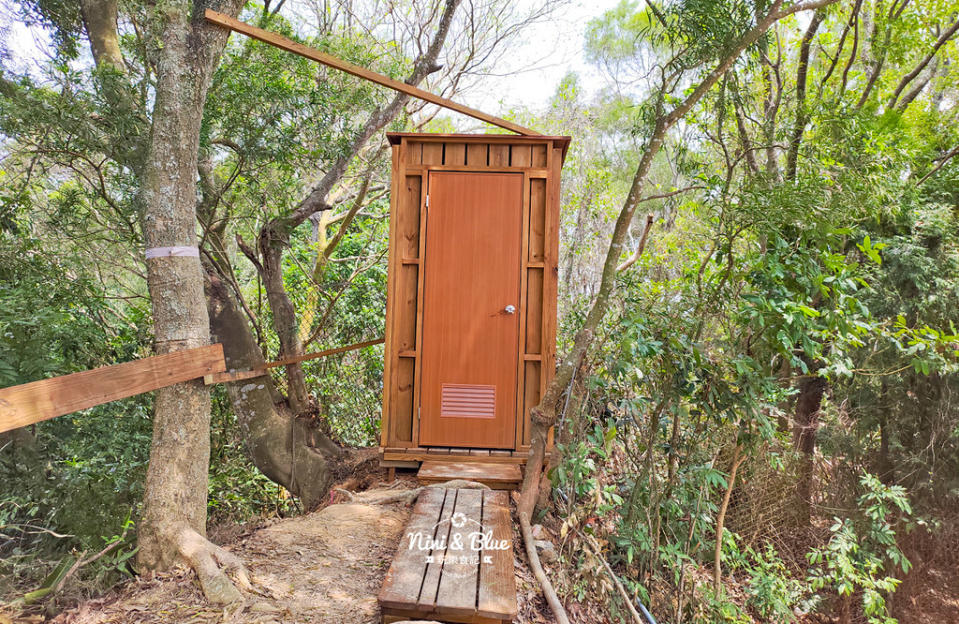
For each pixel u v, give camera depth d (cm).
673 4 458
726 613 516
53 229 552
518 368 498
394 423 503
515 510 437
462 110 482
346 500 466
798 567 701
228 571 321
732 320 503
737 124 755
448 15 695
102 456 455
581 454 404
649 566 482
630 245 1549
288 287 843
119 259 665
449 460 492
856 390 760
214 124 589
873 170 637
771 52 909
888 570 714
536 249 502
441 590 300
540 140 496
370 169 767
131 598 302
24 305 428
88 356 508
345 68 441
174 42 353
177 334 342
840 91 769
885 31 819
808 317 474
